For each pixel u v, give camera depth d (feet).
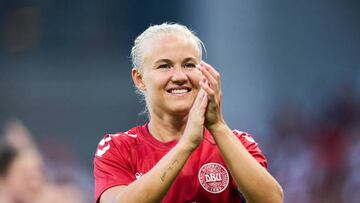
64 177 60.70
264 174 39.52
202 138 39.47
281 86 125.49
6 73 133.80
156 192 38.60
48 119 127.54
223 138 39.70
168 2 135.64
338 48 128.77
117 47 139.64
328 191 100.12
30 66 135.85
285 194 104.99
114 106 129.39
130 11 140.26
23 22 140.56
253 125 119.96
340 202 98.63
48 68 135.64
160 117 42.32
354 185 97.66
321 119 111.86
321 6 128.57
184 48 41.16
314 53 128.06
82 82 133.08
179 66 41.06
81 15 141.59
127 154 42.32
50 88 130.93
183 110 41.16
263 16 126.21
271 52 126.21
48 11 141.69
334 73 127.65
